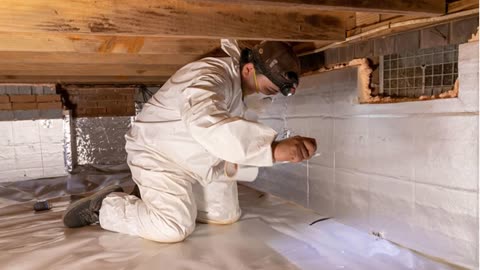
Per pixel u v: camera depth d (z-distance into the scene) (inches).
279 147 44.2
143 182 61.9
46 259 52.9
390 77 60.0
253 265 50.8
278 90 57.8
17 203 90.4
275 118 89.7
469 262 47.2
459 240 48.2
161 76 124.7
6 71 101.3
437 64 52.6
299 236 62.3
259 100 64.0
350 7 41.4
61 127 136.2
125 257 53.5
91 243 58.8
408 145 54.3
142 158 62.6
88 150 151.1
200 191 67.3
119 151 156.1
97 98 150.8
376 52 60.1
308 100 76.9
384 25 54.6
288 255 54.2
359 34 58.8
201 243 59.1
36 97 132.0
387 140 57.8
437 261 50.8
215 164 61.6
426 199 52.2
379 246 57.3
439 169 50.0
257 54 55.1
